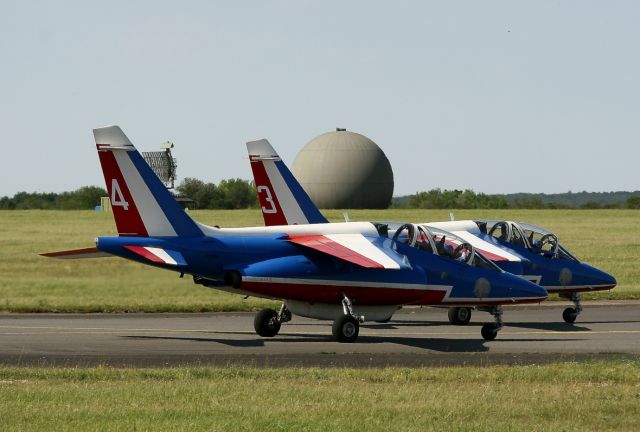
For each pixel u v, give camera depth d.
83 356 57.19
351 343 67.38
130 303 87.19
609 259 145.50
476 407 40.09
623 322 82.94
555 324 81.50
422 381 48.12
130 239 65.44
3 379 47.12
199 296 93.62
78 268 116.56
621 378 48.75
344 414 38.25
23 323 75.25
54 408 38.78
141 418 36.97
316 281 69.06
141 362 55.09
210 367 52.03
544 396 43.06
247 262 68.25
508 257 79.88
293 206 98.25
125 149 65.50
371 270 70.25
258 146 98.00
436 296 71.75
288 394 42.84
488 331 71.12
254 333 72.12
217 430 34.88
